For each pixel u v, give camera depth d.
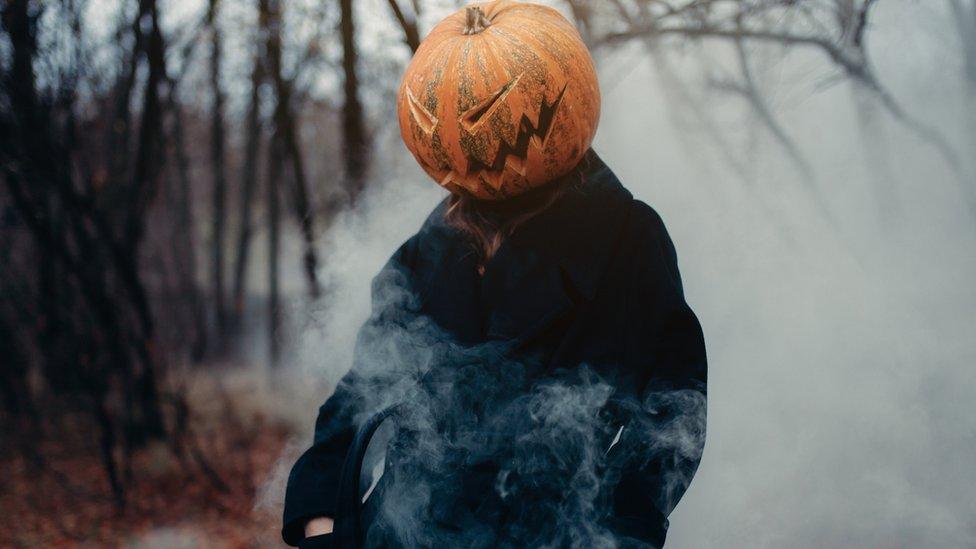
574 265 1.44
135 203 7.40
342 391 1.64
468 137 1.43
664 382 1.37
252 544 6.39
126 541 6.43
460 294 1.53
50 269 7.37
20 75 6.19
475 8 1.48
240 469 7.74
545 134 1.41
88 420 7.95
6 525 6.64
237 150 14.76
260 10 7.49
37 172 6.39
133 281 7.25
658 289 1.41
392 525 1.46
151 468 7.59
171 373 9.62
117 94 7.16
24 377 8.00
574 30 1.51
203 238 15.41
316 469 1.57
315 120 10.75
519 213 1.51
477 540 1.40
